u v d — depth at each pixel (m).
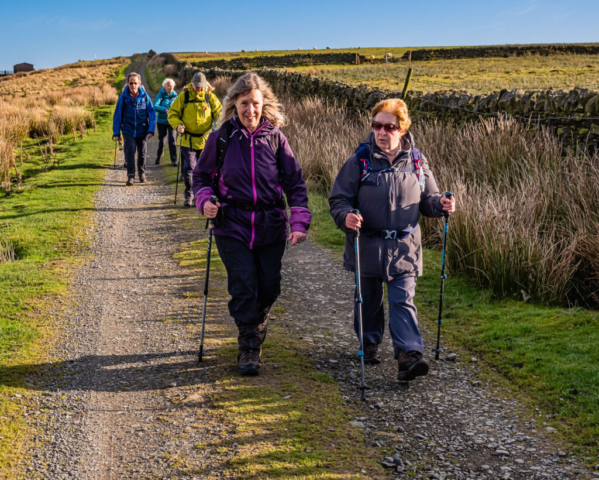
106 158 13.72
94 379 3.72
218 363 3.89
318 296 5.34
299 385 3.56
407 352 3.47
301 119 13.66
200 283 5.64
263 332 3.95
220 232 3.68
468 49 46.72
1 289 5.43
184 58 73.38
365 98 13.04
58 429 3.15
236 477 2.68
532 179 6.35
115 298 5.27
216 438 3.00
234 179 3.61
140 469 2.78
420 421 3.19
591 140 7.37
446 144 8.52
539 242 5.23
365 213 3.59
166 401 3.41
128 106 10.38
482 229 5.38
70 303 5.13
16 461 2.86
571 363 3.65
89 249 6.88
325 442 2.96
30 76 64.31
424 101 10.84
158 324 4.64
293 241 3.69
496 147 7.58
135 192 10.08
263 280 3.75
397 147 3.64
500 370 3.78
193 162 8.84
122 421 3.22
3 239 7.14
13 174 12.31
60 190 10.15
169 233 7.51
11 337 4.33
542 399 3.34
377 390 3.55
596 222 5.28
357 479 2.66
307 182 9.72
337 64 48.69
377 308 3.85
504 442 2.97
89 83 48.12
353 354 4.10
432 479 2.68
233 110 3.68
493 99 9.07
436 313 4.83
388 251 3.57
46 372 3.82
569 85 18.88
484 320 4.60
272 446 2.91
